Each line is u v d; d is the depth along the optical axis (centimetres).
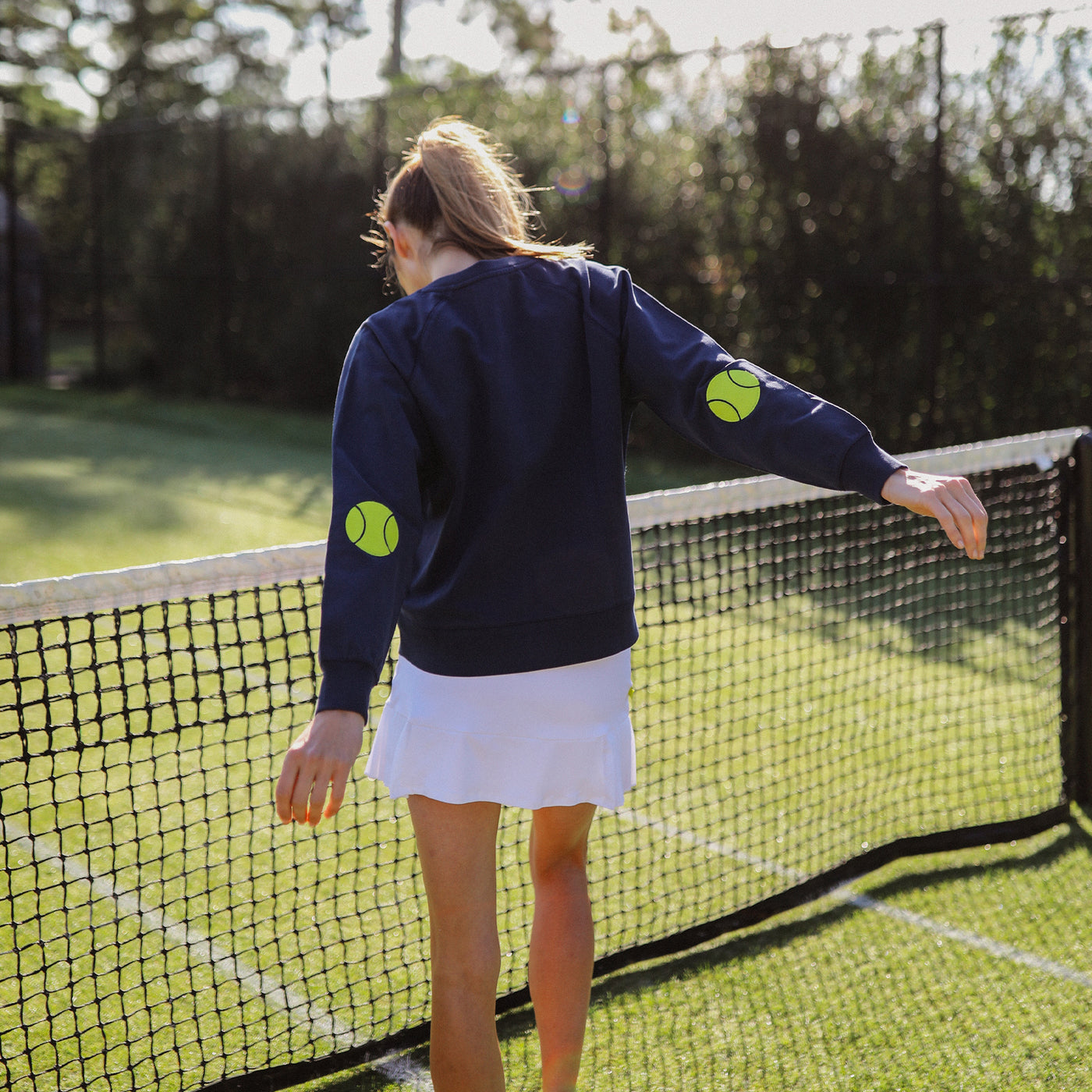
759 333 988
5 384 1788
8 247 1809
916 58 855
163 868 323
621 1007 256
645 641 542
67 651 237
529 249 169
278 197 1460
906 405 895
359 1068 236
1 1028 246
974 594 608
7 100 3384
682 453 1105
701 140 1014
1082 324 796
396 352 153
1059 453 360
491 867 174
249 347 1540
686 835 354
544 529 160
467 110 1229
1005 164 821
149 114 2586
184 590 250
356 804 309
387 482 145
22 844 338
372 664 137
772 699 458
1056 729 442
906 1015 254
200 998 262
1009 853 338
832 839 348
